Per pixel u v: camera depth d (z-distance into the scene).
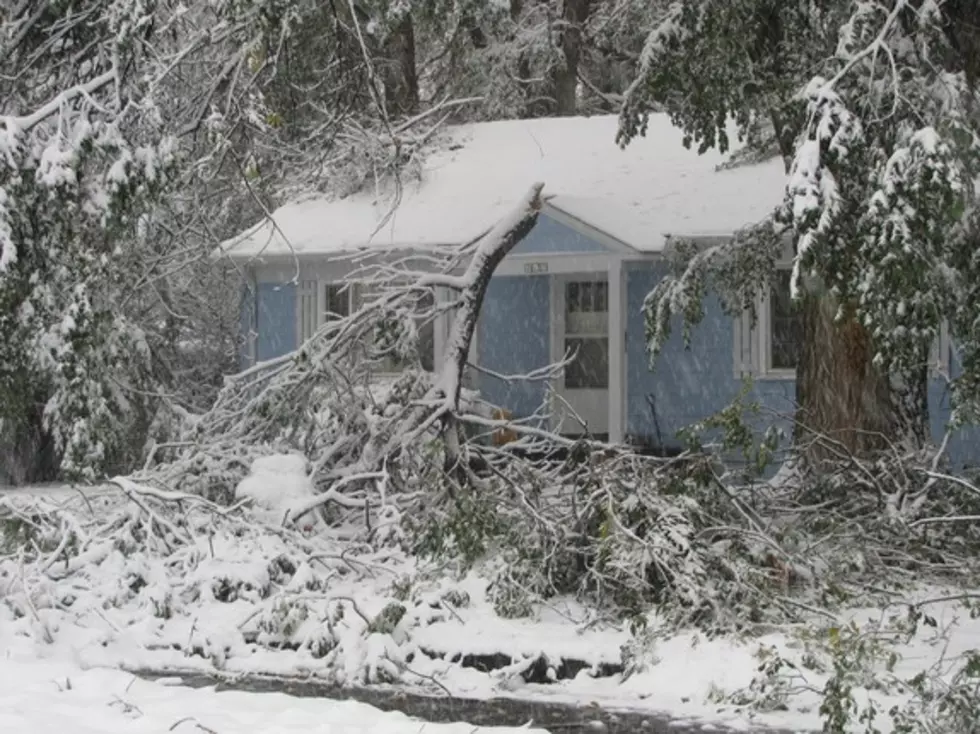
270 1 14.55
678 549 11.66
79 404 15.52
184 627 12.29
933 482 13.96
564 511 13.73
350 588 13.16
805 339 16.53
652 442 22.67
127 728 8.74
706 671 10.53
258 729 8.69
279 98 16.88
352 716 9.18
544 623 12.10
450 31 26.03
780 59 15.44
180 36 18.94
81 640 11.73
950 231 13.46
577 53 32.94
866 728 9.27
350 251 23.50
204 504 13.79
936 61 14.29
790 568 12.29
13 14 16.91
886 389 16.25
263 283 24.98
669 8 16.56
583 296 24.42
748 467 14.52
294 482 14.67
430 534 12.98
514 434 21.98
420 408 15.68
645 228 22.02
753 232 17.72
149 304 24.83
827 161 12.87
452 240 22.95
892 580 12.95
